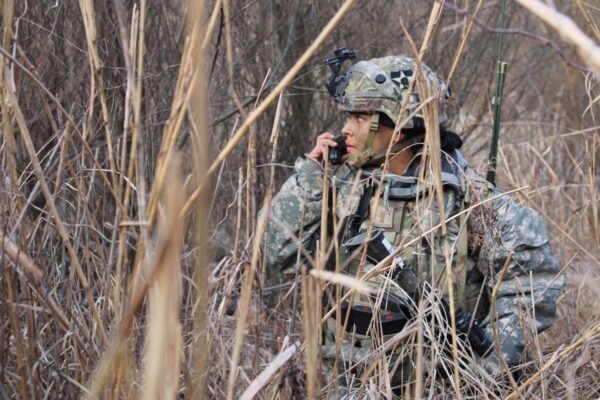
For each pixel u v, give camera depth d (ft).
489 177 12.97
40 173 7.98
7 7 8.34
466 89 25.31
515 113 27.94
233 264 9.59
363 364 11.12
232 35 19.43
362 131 11.91
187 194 7.67
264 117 19.85
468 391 11.09
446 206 11.46
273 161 9.55
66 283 10.14
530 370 11.43
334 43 21.62
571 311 13.80
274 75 19.40
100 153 13.97
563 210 18.42
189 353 9.11
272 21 20.02
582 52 5.08
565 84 27.35
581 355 10.89
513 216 11.75
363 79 11.80
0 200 9.09
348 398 10.12
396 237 11.58
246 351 11.23
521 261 11.64
